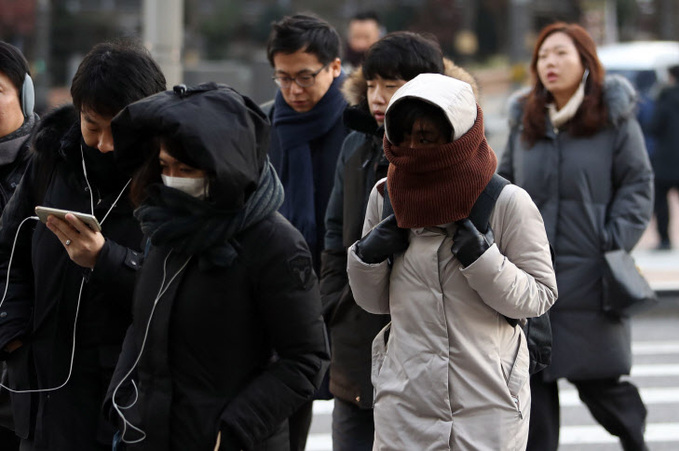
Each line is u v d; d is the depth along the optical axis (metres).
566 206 11.95
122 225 8.63
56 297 8.50
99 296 8.42
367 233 8.35
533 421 11.56
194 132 6.65
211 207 6.88
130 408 7.34
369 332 9.91
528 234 7.74
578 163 11.92
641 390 17.98
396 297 7.87
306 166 11.88
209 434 7.05
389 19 128.62
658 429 15.81
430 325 7.67
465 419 7.62
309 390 7.23
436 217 7.46
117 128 7.23
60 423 8.46
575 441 15.16
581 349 11.74
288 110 11.96
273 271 7.11
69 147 8.65
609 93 11.96
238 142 6.77
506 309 7.57
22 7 96.06
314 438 15.36
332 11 134.88
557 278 11.88
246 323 7.16
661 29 144.62
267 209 7.12
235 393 7.16
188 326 7.08
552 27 12.23
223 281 7.07
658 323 23.33
